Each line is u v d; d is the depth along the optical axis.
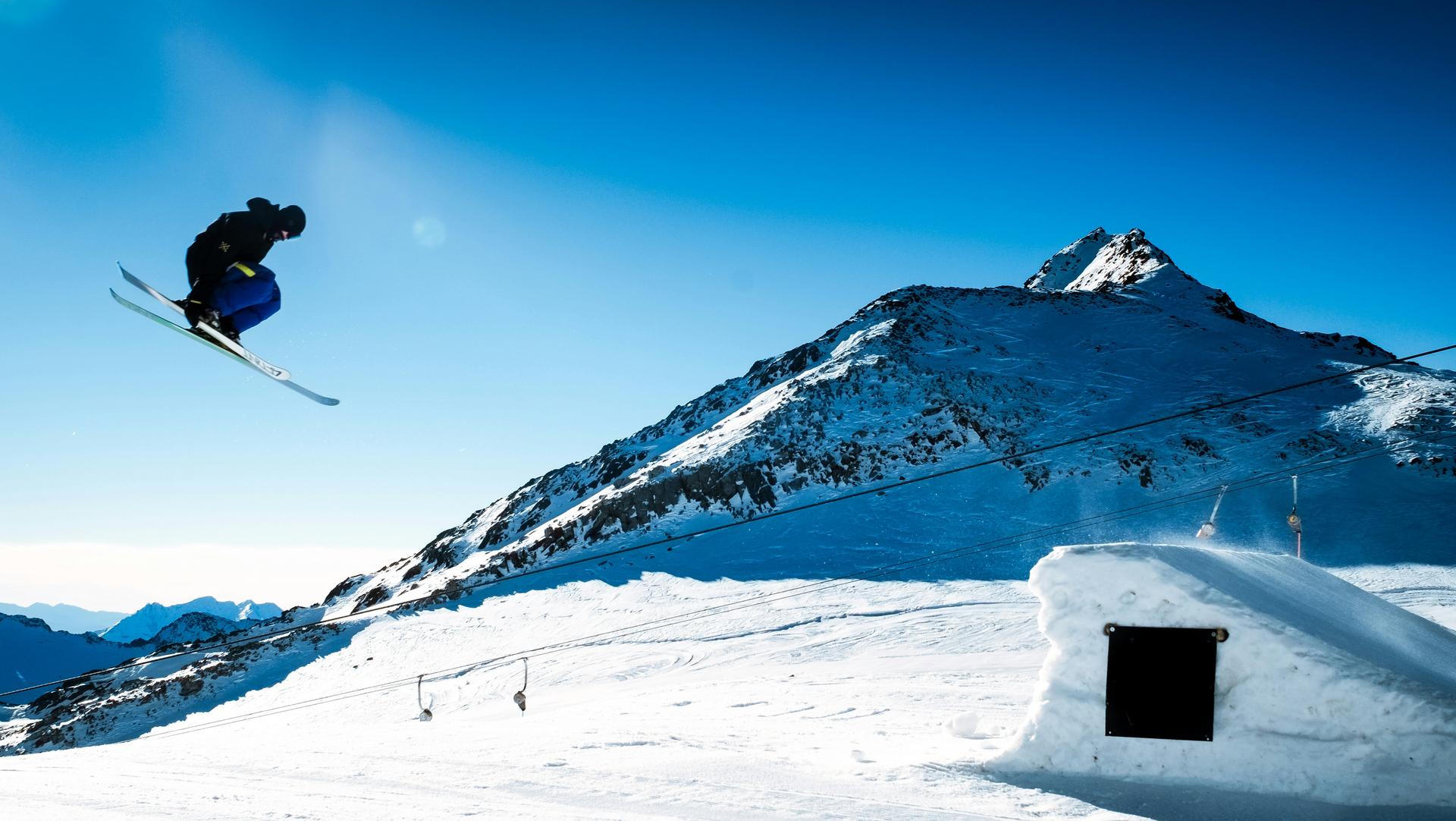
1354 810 7.40
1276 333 127.12
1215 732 8.00
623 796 8.09
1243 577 9.23
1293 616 8.33
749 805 7.71
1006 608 51.06
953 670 33.00
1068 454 83.12
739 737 11.69
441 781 8.82
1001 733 10.81
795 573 65.31
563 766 9.41
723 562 69.75
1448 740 7.41
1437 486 70.50
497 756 10.16
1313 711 7.74
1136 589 8.23
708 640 49.94
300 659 61.62
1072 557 8.43
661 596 63.16
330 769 9.55
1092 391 100.12
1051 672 8.47
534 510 104.44
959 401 95.25
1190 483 75.81
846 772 8.86
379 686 52.16
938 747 10.02
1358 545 60.44
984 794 7.91
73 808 7.69
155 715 56.03
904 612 51.84
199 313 6.52
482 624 62.69
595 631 56.44
